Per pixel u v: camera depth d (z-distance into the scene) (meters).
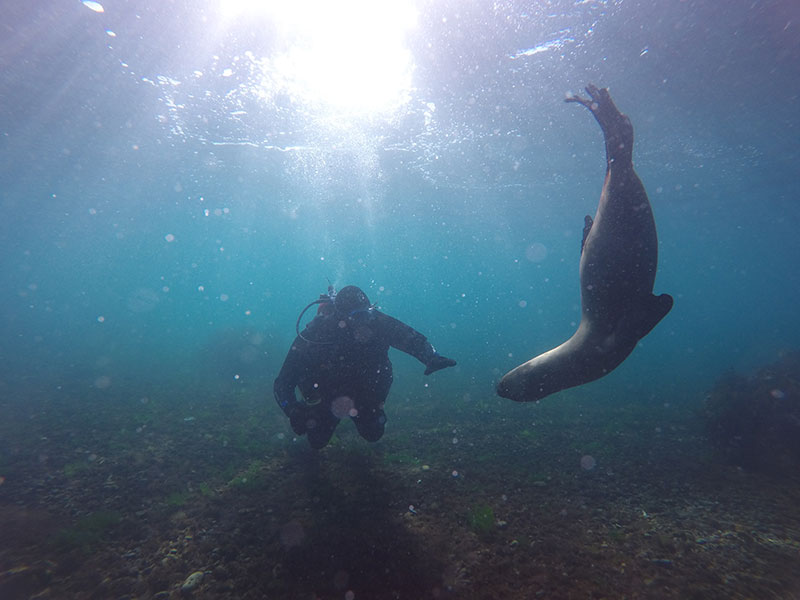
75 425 8.97
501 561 4.16
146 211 32.59
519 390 3.46
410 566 4.04
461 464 6.93
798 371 9.23
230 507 5.28
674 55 9.57
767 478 6.66
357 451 7.20
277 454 7.34
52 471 6.47
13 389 12.52
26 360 18.02
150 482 6.13
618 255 2.70
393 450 7.61
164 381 14.40
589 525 5.00
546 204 27.95
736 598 3.67
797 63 10.02
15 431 8.48
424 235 42.41
